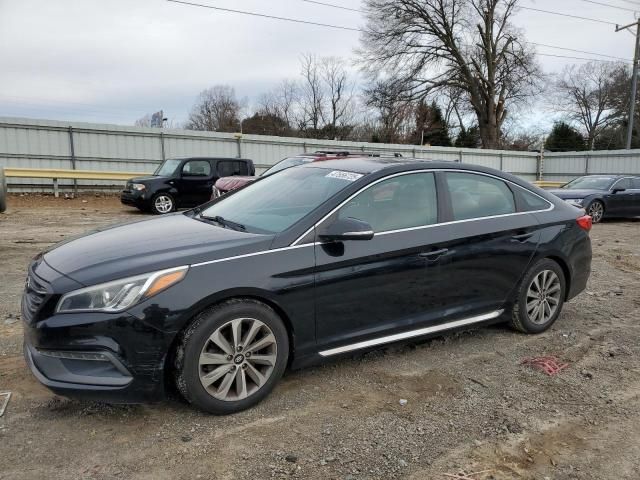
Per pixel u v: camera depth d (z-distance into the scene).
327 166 4.31
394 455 2.81
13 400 3.26
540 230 4.57
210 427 3.03
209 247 3.20
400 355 4.16
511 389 3.62
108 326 2.84
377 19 41.12
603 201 14.50
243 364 3.19
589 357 4.23
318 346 3.46
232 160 16.12
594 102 64.88
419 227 3.89
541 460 2.81
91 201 18.03
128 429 2.98
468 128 55.78
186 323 3.01
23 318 3.10
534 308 4.63
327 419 3.16
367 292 3.60
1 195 8.00
